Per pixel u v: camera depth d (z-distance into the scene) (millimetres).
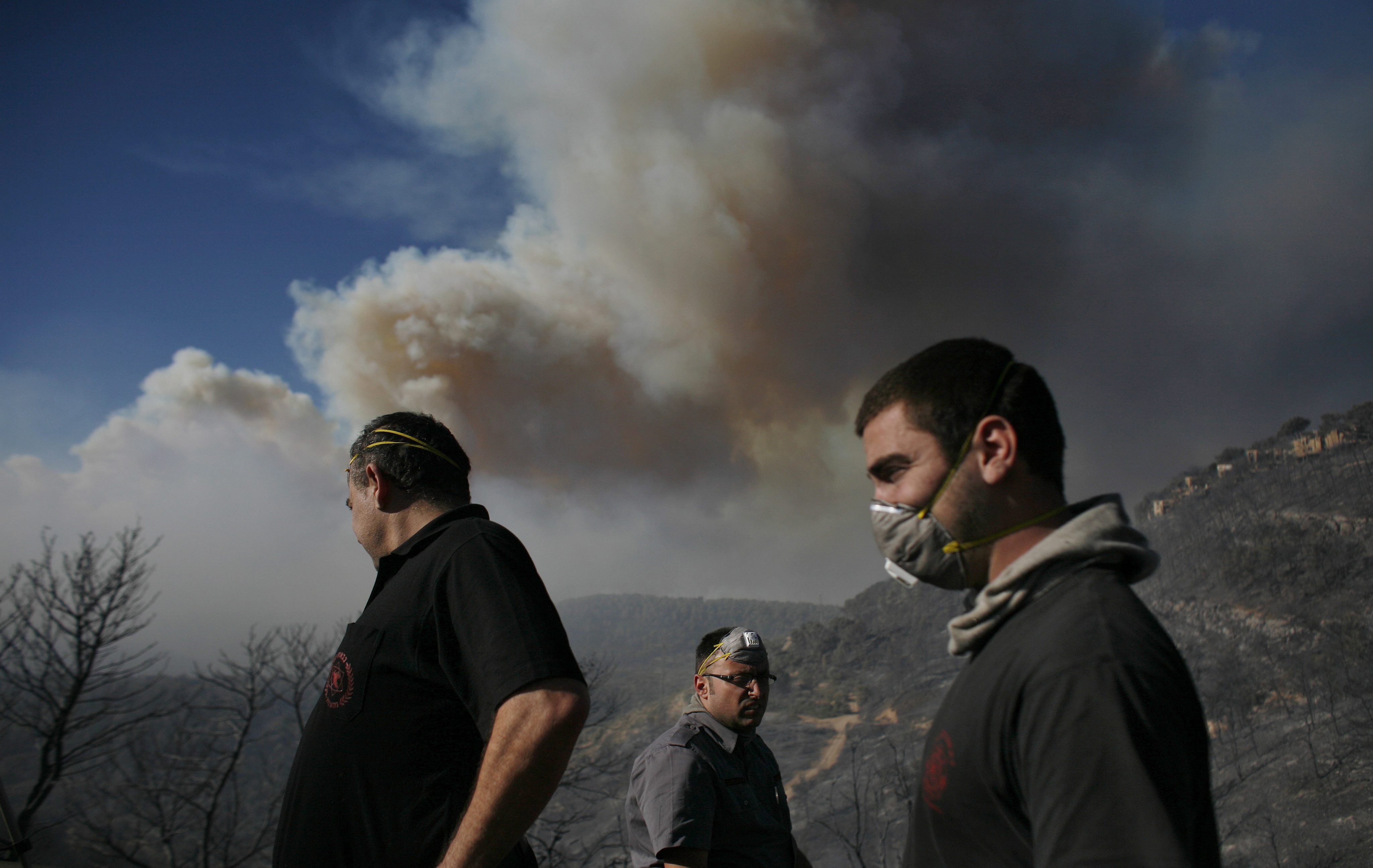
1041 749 746
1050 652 782
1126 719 706
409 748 1278
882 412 1018
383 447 1570
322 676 10227
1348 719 23609
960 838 863
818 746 44875
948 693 949
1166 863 644
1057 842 702
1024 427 933
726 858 2152
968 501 941
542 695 1178
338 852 1264
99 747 8703
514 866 1356
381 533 1571
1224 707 28750
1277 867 17031
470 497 1647
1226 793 21672
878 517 1018
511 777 1142
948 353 991
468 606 1284
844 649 64562
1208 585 40312
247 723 9500
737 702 2283
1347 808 18281
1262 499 46219
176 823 8727
